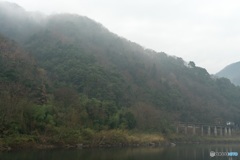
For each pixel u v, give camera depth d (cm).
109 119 11288
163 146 11569
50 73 14150
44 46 17688
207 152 9019
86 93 12925
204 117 18450
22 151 7262
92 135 9794
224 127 17825
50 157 6194
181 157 7425
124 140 10706
